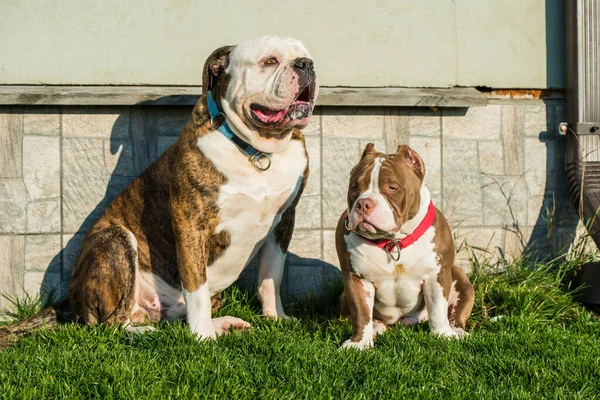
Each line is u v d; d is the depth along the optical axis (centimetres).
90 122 611
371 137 651
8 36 610
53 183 606
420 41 669
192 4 632
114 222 532
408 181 438
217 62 486
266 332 457
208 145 475
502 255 674
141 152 621
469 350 433
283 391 355
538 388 369
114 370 368
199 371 370
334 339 466
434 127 662
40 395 346
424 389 359
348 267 466
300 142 515
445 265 465
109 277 494
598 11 666
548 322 538
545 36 692
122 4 623
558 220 687
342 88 655
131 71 629
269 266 536
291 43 471
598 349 441
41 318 518
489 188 673
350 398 347
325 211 644
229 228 494
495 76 686
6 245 600
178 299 529
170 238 516
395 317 505
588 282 591
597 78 666
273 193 492
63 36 618
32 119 602
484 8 679
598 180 662
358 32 658
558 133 686
